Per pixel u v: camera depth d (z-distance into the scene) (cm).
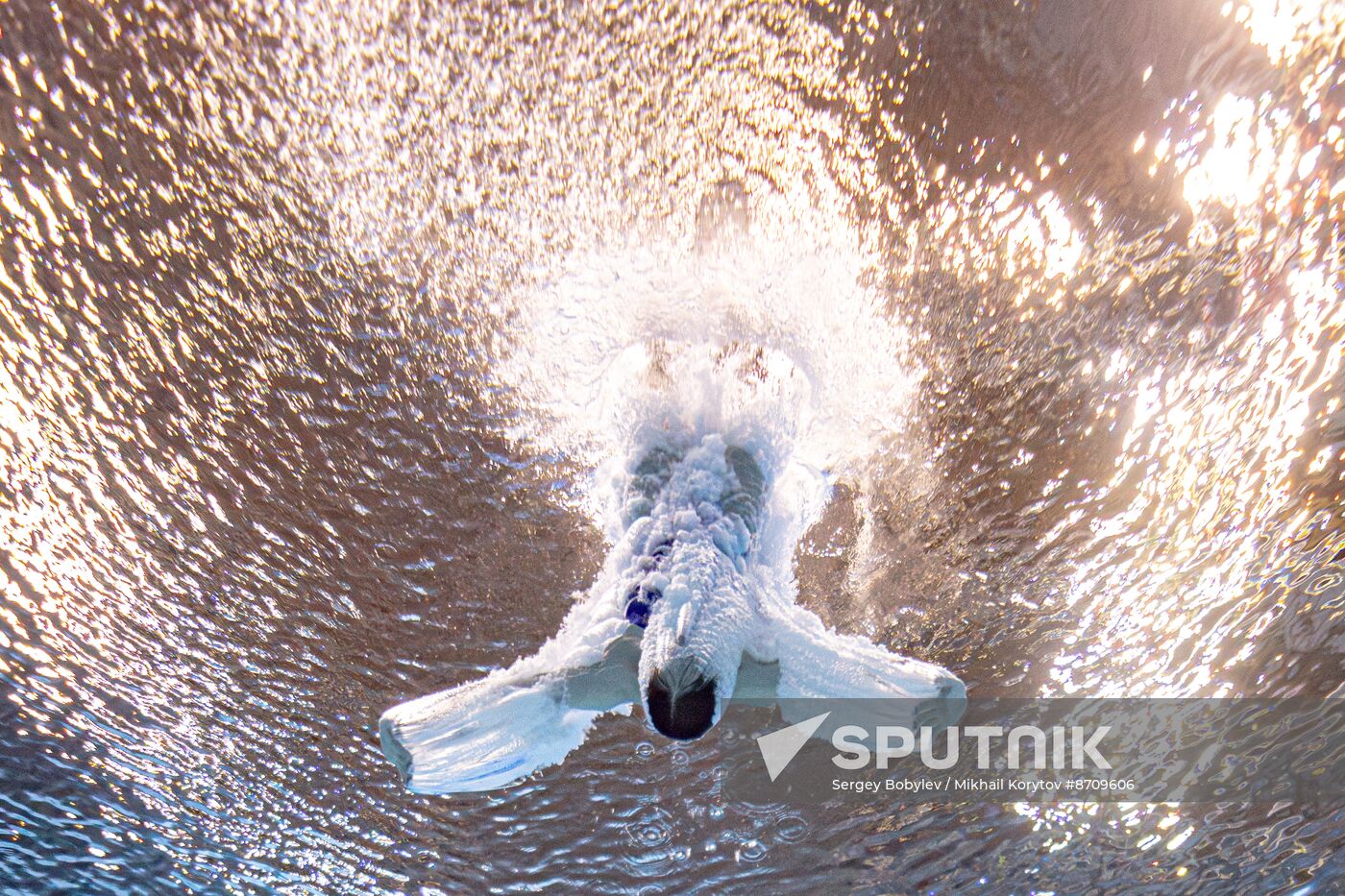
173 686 505
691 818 466
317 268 627
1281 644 467
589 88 678
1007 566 514
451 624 518
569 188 631
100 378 591
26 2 708
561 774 482
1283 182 591
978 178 629
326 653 513
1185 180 609
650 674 370
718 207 610
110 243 635
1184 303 570
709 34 695
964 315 584
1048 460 540
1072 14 669
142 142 673
